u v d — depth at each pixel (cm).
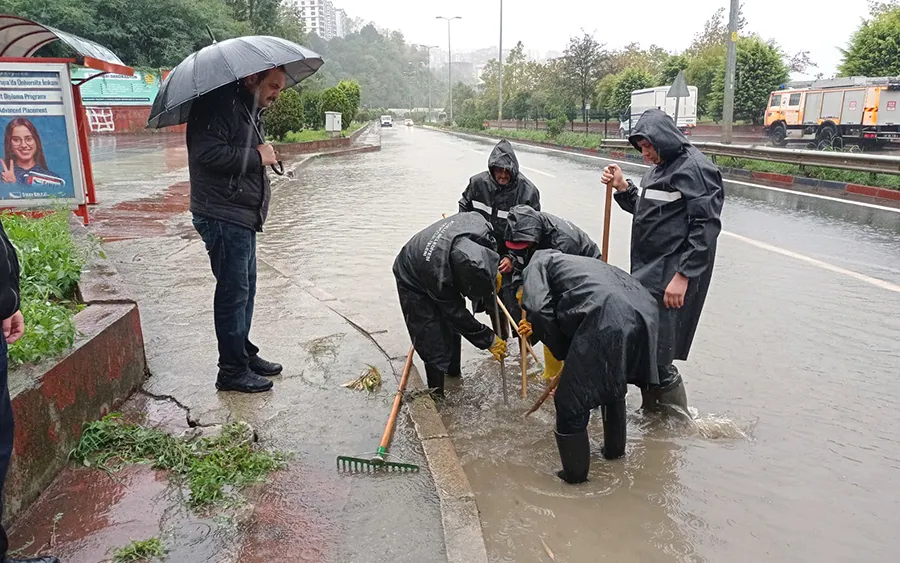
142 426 335
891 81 1991
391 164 2067
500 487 321
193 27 3359
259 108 362
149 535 255
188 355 431
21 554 243
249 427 336
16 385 270
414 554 255
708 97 2984
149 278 618
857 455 342
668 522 292
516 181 493
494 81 5888
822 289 611
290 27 4612
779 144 2308
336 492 294
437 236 375
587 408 307
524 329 395
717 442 359
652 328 305
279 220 1028
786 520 292
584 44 3212
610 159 2119
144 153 2058
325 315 528
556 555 271
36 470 274
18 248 436
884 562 266
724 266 695
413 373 420
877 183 1179
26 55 762
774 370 443
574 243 419
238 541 256
